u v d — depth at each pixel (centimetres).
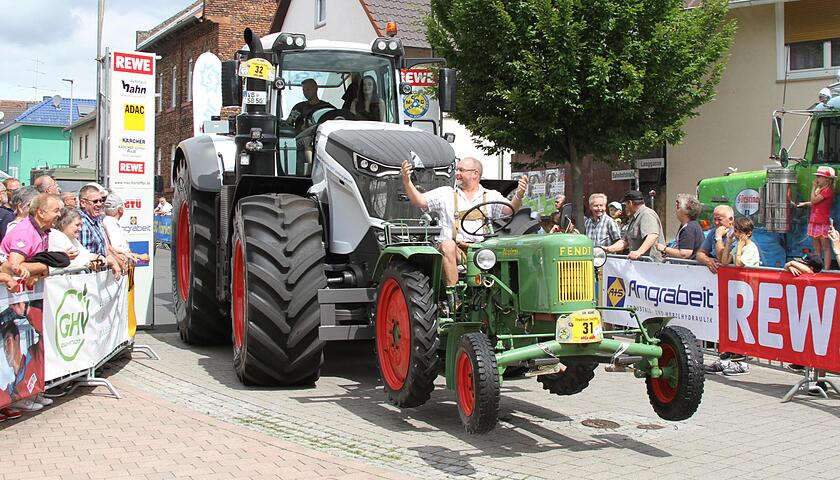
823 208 975
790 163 1068
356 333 715
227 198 862
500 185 895
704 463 544
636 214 1025
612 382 817
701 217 1205
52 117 6116
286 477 498
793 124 1544
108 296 812
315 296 723
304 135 870
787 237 1050
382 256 674
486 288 607
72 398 713
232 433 599
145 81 1129
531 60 1276
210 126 1135
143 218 1146
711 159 1634
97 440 580
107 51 1111
